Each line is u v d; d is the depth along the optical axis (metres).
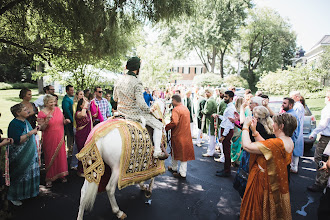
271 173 2.68
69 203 3.91
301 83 17.30
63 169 4.55
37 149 4.09
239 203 4.13
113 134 3.09
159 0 5.81
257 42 41.28
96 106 5.41
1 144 3.17
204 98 7.56
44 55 7.96
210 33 29.25
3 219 3.39
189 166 5.92
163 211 3.79
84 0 5.81
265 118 3.25
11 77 32.06
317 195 4.55
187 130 4.98
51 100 4.24
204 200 4.20
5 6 5.60
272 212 2.68
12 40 6.90
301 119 5.41
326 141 4.59
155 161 3.64
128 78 3.38
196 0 6.61
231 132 5.12
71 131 5.75
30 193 3.92
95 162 3.05
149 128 3.62
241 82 32.03
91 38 6.53
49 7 5.91
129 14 6.40
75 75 9.68
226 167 5.26
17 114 3.65
